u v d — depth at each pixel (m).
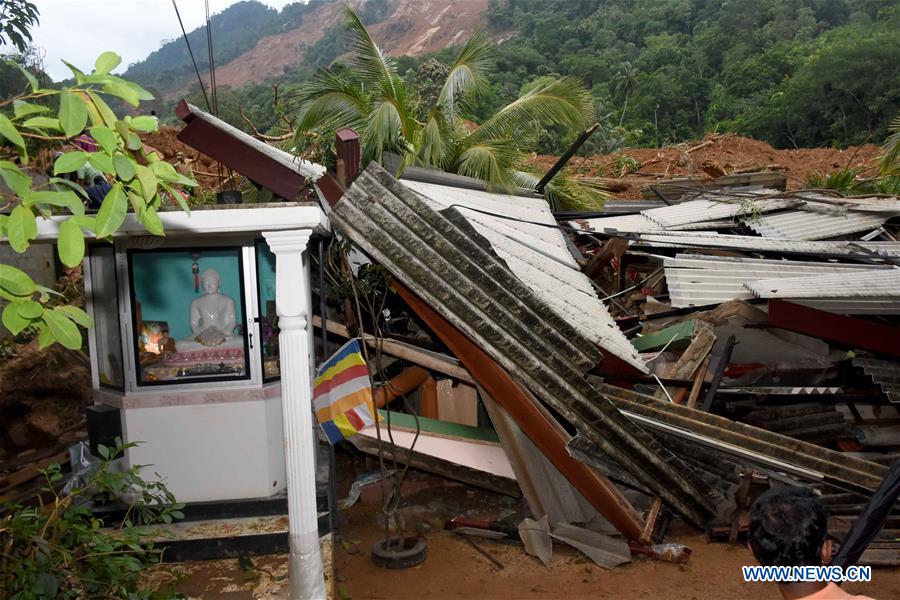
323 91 12.23
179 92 179.75
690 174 24.73
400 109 12.73
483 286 6.38
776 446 6.45
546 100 13.31
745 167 27.42
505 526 6.70
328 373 5.86
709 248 10.34
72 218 3.07
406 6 186.25
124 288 6.00
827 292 7.17
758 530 2.48
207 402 6.12
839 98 50.47
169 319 6.11
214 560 5.85
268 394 6.23
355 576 5.95
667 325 8.71
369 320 8.58
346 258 6.95
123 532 4.95
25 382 9.01
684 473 6.51
